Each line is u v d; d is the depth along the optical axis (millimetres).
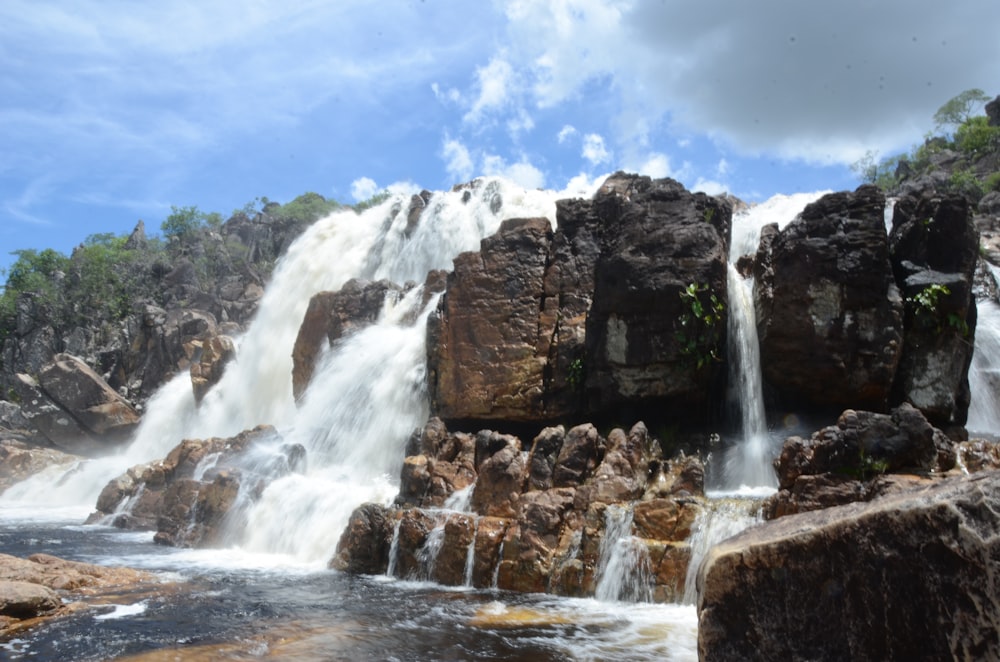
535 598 16188
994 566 5836
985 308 33906
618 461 18312
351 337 32625
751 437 22203
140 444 45750
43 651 12359
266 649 12453
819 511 7316
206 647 12555
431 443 22031
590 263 24750
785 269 21578
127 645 12656
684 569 15680
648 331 21875
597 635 13281
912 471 15727
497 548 17531
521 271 25266
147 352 54844
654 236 22438
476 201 46219
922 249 21938
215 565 20062
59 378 48000
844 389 20922
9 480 41938
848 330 20844
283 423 39281
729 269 24297
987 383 29781
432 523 18594
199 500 24141
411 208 47906
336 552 19688
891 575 6258
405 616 14586
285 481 23734
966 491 6176
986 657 5809
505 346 24609
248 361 44750
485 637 13164
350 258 47969
